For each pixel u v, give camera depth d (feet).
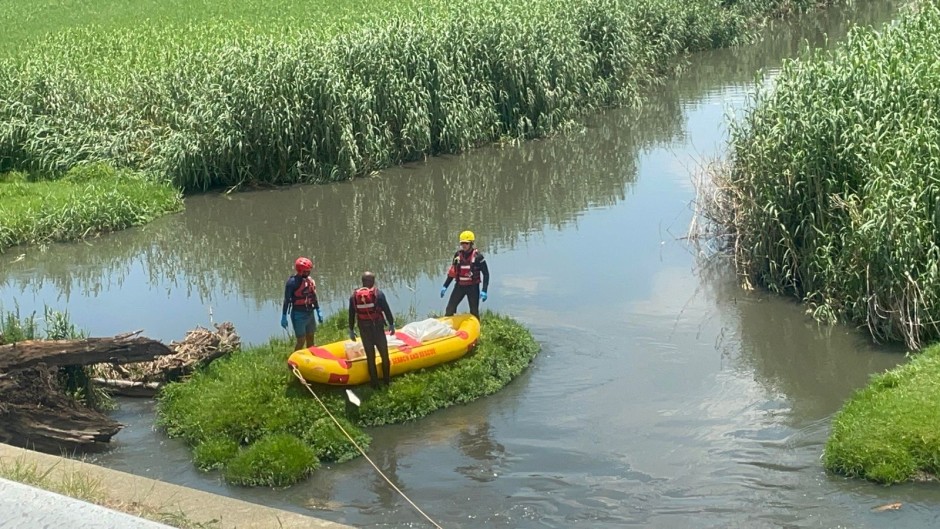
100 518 17.63
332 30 113.09
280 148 87.40
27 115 89.40
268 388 45.52
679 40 136.77
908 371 44.52
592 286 61.72
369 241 74.33
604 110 113.09
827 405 45.09
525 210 80.38
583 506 37.37
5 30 147.84
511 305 58.85
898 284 50.06
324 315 58.65
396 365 46.60
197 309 62.23
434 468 40.91
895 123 55.01
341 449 42.22
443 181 89.35
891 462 37.78
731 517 36.01
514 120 102.47
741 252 62.34
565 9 114.21
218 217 80.89
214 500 28.30
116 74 100.94
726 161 70.03
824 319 54.49
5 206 77.92
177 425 44.80
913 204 49.80
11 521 17.57
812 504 36.50
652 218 75.97
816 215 56.18
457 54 98.94
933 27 68.54
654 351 51.80
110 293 65.67
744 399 46.09
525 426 44.24
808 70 60.90
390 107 93.76
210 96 89.66
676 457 40.83
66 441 42.24
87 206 77.77
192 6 160.56
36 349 42.86
